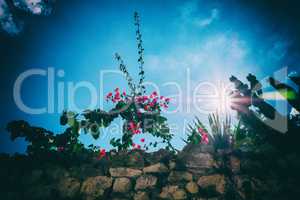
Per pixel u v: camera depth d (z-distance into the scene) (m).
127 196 2.54
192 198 2.46
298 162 2.54
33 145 2.99
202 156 2.77
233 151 2.84
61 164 2.84
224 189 2.47
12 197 2.49
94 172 2.71
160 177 2.69
